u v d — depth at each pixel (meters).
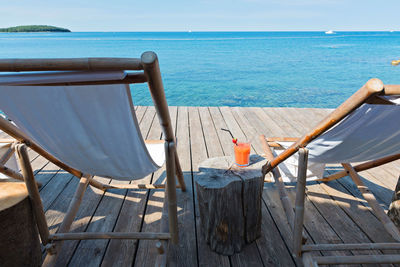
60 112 1.01
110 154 1.25
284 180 2.23
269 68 15.82
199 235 1.69
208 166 1.60
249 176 1.45
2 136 2.95
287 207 1.67
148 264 1.47
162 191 2.20
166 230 1.51
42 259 1.51
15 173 1.88
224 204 1.40
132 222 1.82
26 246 1.30
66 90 0.90
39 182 2.22
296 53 25.22
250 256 1.52
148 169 1.47
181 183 2.07
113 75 0.77
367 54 23.88
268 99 8.83
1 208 1.17
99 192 2.17
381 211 1.67
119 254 1.54
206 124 3.85
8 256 1.23
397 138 1.23
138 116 4.22
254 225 1.56
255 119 4.08
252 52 26.38
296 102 8.40
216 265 1.46
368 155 1.46
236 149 1.56
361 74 13.61
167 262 1.48
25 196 1.28
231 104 8.29
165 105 0.93
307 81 11.94
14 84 0.78
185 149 3.00
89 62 0.72
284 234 1.70
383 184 2.33
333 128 1.15
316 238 1.68
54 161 1.60
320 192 2.21
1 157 1.81
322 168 2.07
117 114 1.00
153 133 3.52
